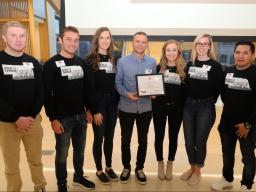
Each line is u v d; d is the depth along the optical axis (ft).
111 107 8.64
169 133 9.09
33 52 15.98
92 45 8.34
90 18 11.51
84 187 8.62
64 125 7.69
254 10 11.07
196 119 8.53
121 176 9.09
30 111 7.14
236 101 7.72
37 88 7.19
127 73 8.33
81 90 7.86
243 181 8.16
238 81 7.61
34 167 7.65
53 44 22.20
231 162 8.45
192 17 11.26
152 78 8.29
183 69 8.51
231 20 11.19
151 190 8.63
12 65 6.69
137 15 11.39
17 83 6.76
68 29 7.37
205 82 8.15
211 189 8.75
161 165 9.45
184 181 9.27
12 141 6.95
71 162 10.71
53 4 21.07
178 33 11.41
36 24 19.79
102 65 8.27
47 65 7.34
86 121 8.32
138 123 8.73
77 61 7.71
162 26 11.40
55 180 9.28
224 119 8.18
